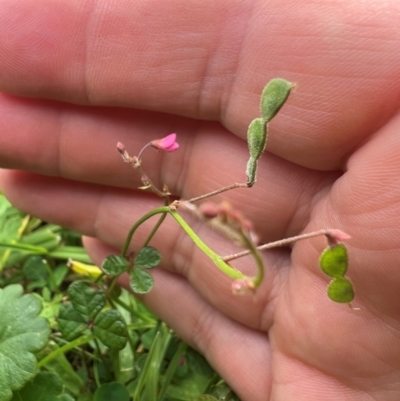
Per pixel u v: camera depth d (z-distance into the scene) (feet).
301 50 0.19
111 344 0.22
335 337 0.21
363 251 0.19
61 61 0.22
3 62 0.22
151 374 0.25
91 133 0.24
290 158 0.22
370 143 0.19
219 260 0.15
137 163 0.20
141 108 0.23
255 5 0.20
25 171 0.27
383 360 0.20
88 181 0.26
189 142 0.25
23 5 0.21
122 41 0.21
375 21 0.18
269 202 0.23
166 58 0.21
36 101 0.24
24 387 0.21
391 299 0.19
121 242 0.27
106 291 0.25
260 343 0.26
